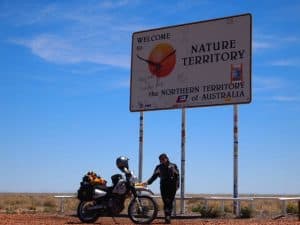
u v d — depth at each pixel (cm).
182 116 2395
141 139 2503
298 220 1980
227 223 1720
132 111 2548
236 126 2245
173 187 1720
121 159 1686
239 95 2259
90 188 1675
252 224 1677
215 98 2320
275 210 2939
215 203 2606
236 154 2239
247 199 2214
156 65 2500
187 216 2181
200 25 2400
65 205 3634
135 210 1666
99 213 1675
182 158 2359
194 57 2400
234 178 2238
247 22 2273
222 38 2333
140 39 2561
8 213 2322
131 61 2577
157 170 1728
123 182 1667
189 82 2402
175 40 2462
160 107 2467
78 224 1627
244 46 2270
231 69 2294
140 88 2536
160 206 2841
